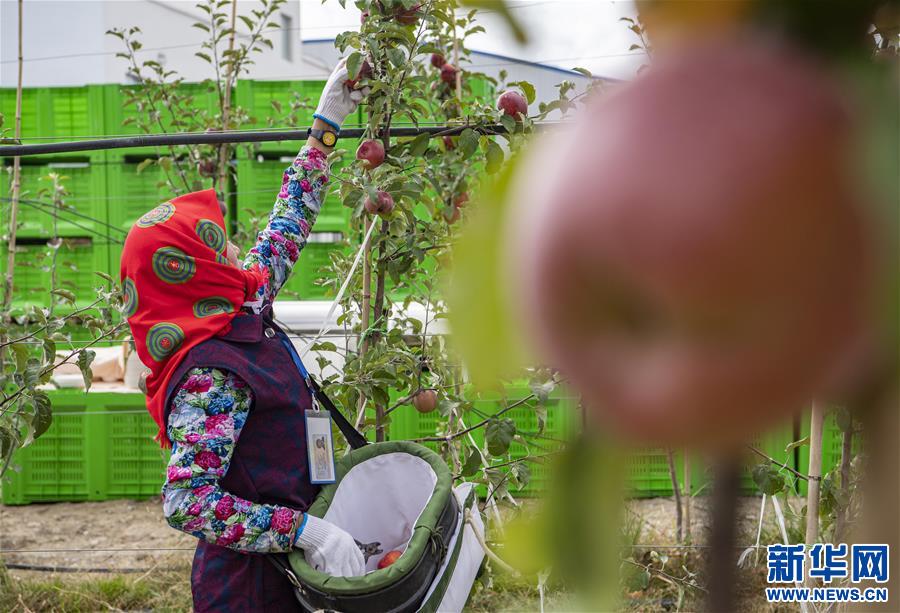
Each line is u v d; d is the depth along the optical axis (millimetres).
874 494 131
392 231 2859
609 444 120
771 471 2594
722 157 105
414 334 3004
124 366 5273
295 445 1951
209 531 1794
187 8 12617
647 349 106
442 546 1858
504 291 116
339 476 2057
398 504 2119
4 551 3785
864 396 114
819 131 108
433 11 2609
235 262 2131
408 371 2885
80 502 5281
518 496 3125
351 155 4742
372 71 2639
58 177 4707
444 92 3580
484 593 2990
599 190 107
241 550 1814
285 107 5383
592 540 131
